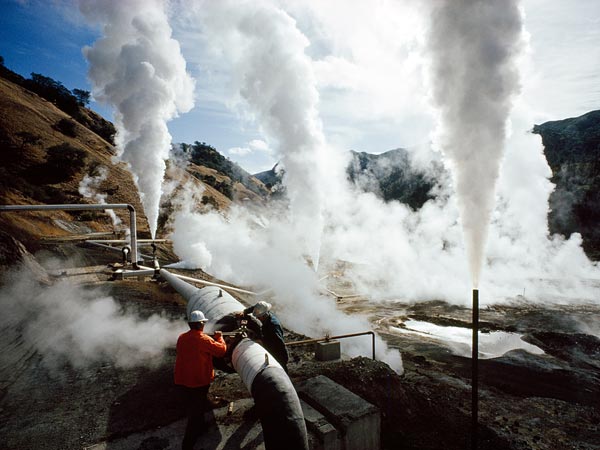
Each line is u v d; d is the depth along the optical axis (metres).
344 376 5.73
